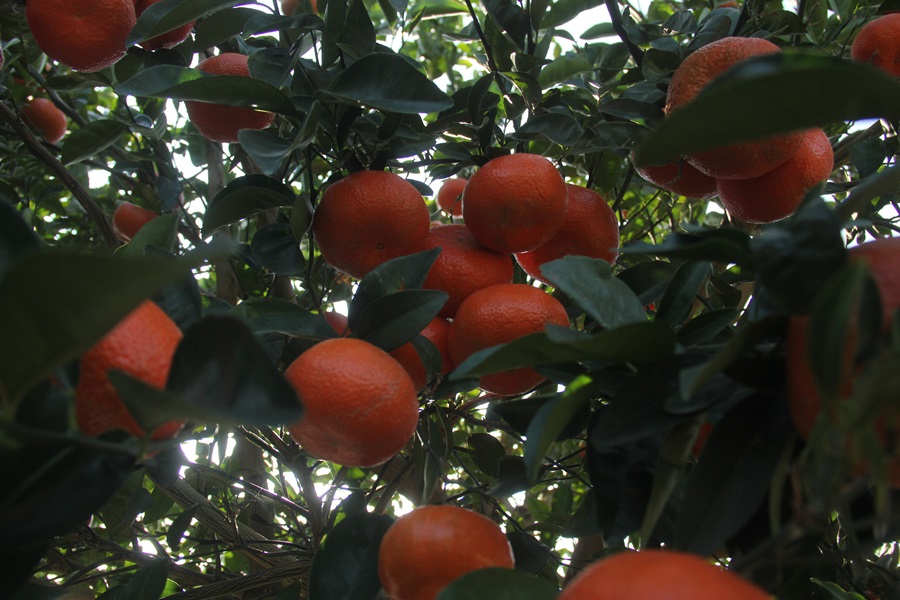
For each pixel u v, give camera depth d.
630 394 0.37
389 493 0.62
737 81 0.29
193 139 0.92
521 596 0.36
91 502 0.33
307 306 0.76
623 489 0.41
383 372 0.41
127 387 0.29
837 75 0.28
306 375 0.41
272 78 0.60
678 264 0.56
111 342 0.33
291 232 0.58
